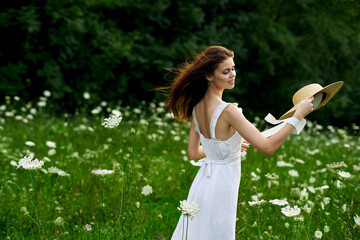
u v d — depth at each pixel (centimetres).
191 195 291
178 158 679
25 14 1257
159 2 1516
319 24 1894
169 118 960
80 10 1333
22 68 1321
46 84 1320
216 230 279
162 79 1566
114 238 349
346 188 448
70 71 1431
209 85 295
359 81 2039
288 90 1853
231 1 1777
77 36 1388
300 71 1869
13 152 642
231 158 287
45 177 511
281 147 792
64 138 759
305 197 323
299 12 1909
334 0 1909
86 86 1419
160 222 446
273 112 1905
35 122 866
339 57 2055
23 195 437
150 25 1598
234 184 286
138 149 682
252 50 1805
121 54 1410
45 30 1345
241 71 1798
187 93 299
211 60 287
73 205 450
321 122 1916
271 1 1828
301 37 1897
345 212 354
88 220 413
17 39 1366
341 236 329
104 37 1420
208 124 289
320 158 736
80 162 572
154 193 518
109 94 1500
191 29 1664
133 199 373
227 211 281
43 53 1349
